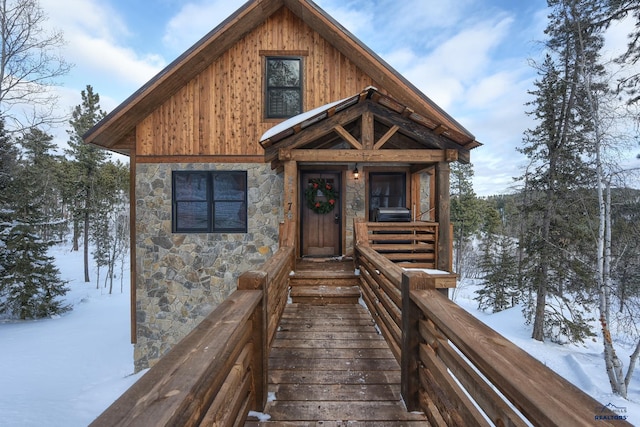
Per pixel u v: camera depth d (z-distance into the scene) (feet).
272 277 9.06
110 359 25.88
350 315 13.52
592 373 30.17
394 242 20.61
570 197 33.06
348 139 15.64
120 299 53.16
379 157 15.58
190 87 21.21
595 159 29.99
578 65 29.30
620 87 27.50
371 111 15.62
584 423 2.49
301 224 23.54
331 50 21.56
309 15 20.25
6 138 37.42
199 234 20.95
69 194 62.13
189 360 3.48
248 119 21.33
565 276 35.45
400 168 23.52
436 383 5.88
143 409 2.61
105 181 62.23
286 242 16.06
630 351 35.60
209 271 20.88
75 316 41.22
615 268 28.86
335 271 17.20
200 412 3.31
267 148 16.02
